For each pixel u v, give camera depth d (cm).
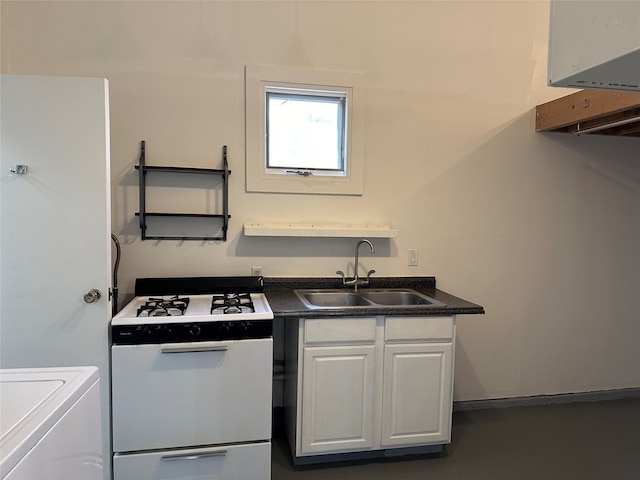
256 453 193
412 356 219
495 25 279
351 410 215
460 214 282
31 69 225
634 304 314
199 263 249
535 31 285
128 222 239
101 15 231
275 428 258
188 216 243
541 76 287
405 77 269
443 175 278
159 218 243
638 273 313
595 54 100
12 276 182
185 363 185
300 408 210
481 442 248
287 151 263
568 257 301
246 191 253
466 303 230
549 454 237
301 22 253
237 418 192
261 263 257
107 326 187
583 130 267
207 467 189
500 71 282
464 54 276
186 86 242
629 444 248
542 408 296
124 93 236
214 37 244
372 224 270
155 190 242
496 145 284
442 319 221
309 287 262
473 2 275
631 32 91
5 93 177
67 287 185
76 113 182
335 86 259
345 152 264
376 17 262
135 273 242
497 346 294
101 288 187
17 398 95
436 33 271
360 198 267
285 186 256
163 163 242
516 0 281
